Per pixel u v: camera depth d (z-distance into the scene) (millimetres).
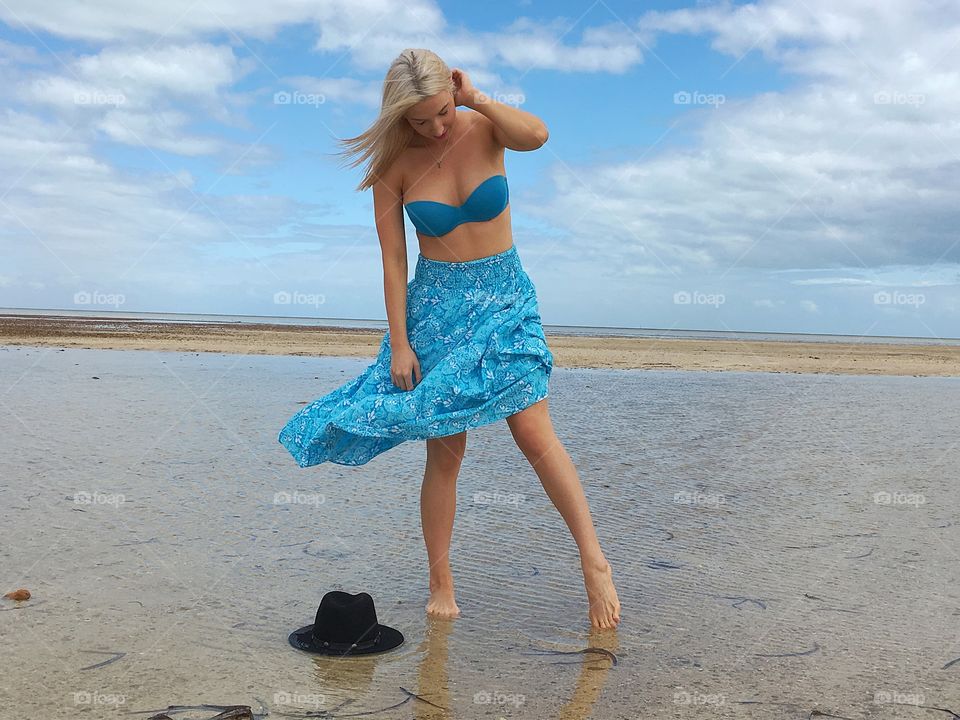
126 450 5863
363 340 22438
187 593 3252
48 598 3135
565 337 34344
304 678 2553
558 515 4551
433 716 2318
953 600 3336
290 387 10117
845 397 11000
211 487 4906
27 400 8320
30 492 4617
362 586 3434
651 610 3217
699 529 4277
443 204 3125
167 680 2490
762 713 2373
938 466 6031
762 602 3297
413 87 2932
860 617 3150
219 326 32875
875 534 4250
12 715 2227
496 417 3102
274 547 3871
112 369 12211
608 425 7637
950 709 2406
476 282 3188
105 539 3871
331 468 5559
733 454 6324
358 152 3139
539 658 2764
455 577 3580
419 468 5672
